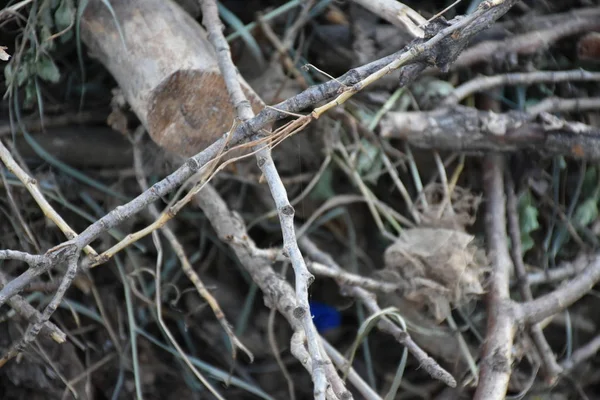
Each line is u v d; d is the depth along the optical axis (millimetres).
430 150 2662
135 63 2553
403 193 2645
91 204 2656
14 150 2617
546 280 2641
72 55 2666
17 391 2631
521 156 2646
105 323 2635
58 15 2594
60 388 2621
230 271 2691
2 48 2500
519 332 2596
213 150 2467
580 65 2689
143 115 2553
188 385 2664
